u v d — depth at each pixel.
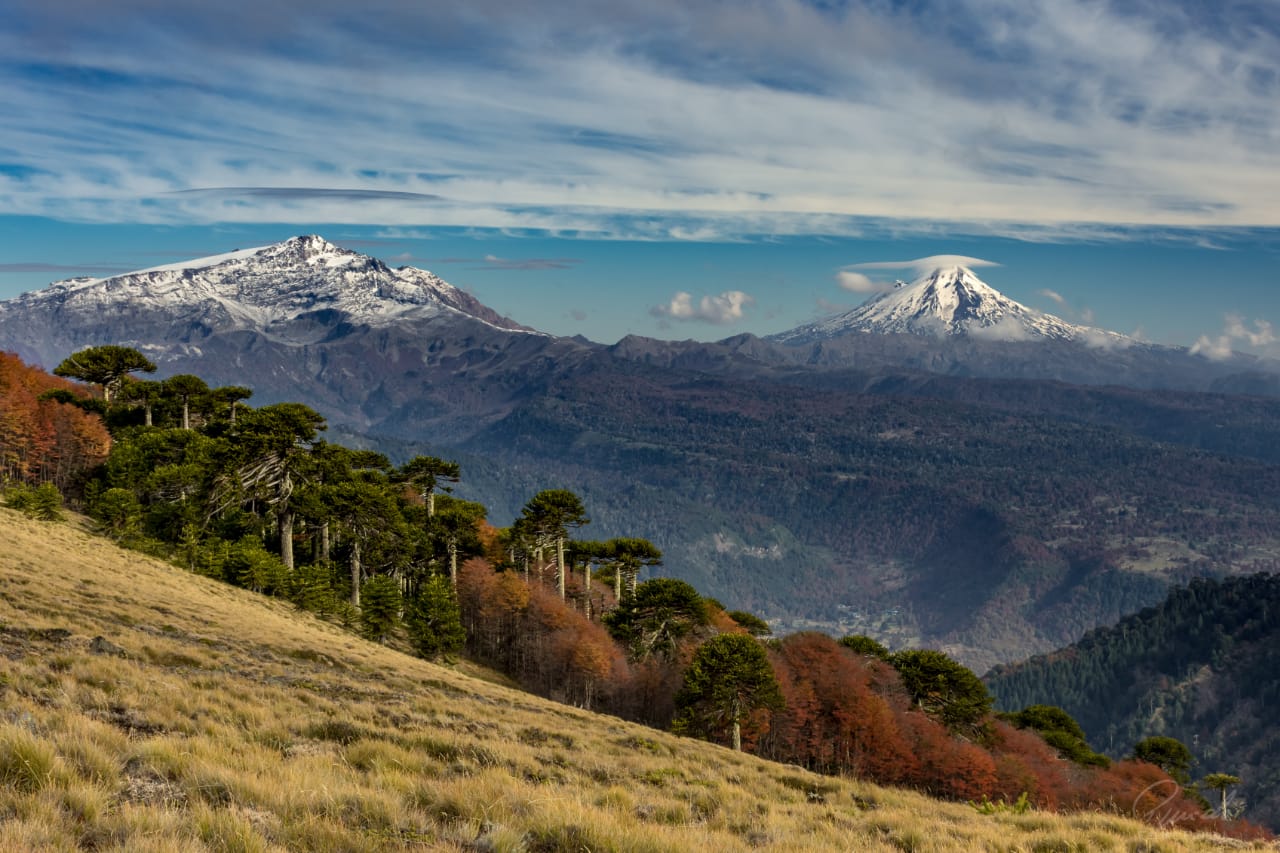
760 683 52.81
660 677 70.88
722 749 34.78
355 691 25.23
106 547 56.31
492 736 21.75
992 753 63.44
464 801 10.77
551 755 18.86
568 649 71.56
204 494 70.06
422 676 38.41
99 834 7.61
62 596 30.52
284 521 70.69
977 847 13.23
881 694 66.81
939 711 65.94
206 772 9.79
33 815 7.48
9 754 8.92
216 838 7.75
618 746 26.45
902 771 58.50
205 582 56.22
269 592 61.97
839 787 21.88
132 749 10.80
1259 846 14.88
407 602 74.88
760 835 12.93
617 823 10.77
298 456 70.38
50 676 16.08
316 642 40.94
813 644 68.19
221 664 24.53
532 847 9.69
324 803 9.58
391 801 9.94
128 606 32.94
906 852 13.23
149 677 18.25
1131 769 76.12
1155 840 14.72
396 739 16.47
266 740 14.31
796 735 61.19
